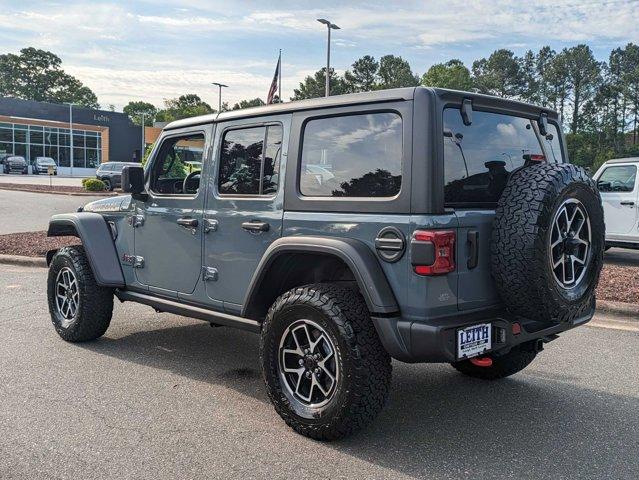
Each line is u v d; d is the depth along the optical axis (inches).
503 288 130.3
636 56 4141.2
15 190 1141.1
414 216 124.3
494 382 182.5
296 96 3858.3
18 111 2225.6
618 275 334.0
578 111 4035.4
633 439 141.9
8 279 348.2
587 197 135.3
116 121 2534.5
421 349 123.6
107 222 209.6
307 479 120.9
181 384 177.0
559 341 228.2
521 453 133.7
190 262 176.7
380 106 133.0
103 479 120.1
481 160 138.7
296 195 147.0
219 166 168.9
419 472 124.3
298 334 142.2
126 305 286.8
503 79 4269.2
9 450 132.4
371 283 126.5
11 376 181.3
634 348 219.0
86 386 173.8
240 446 135.6
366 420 131.4
